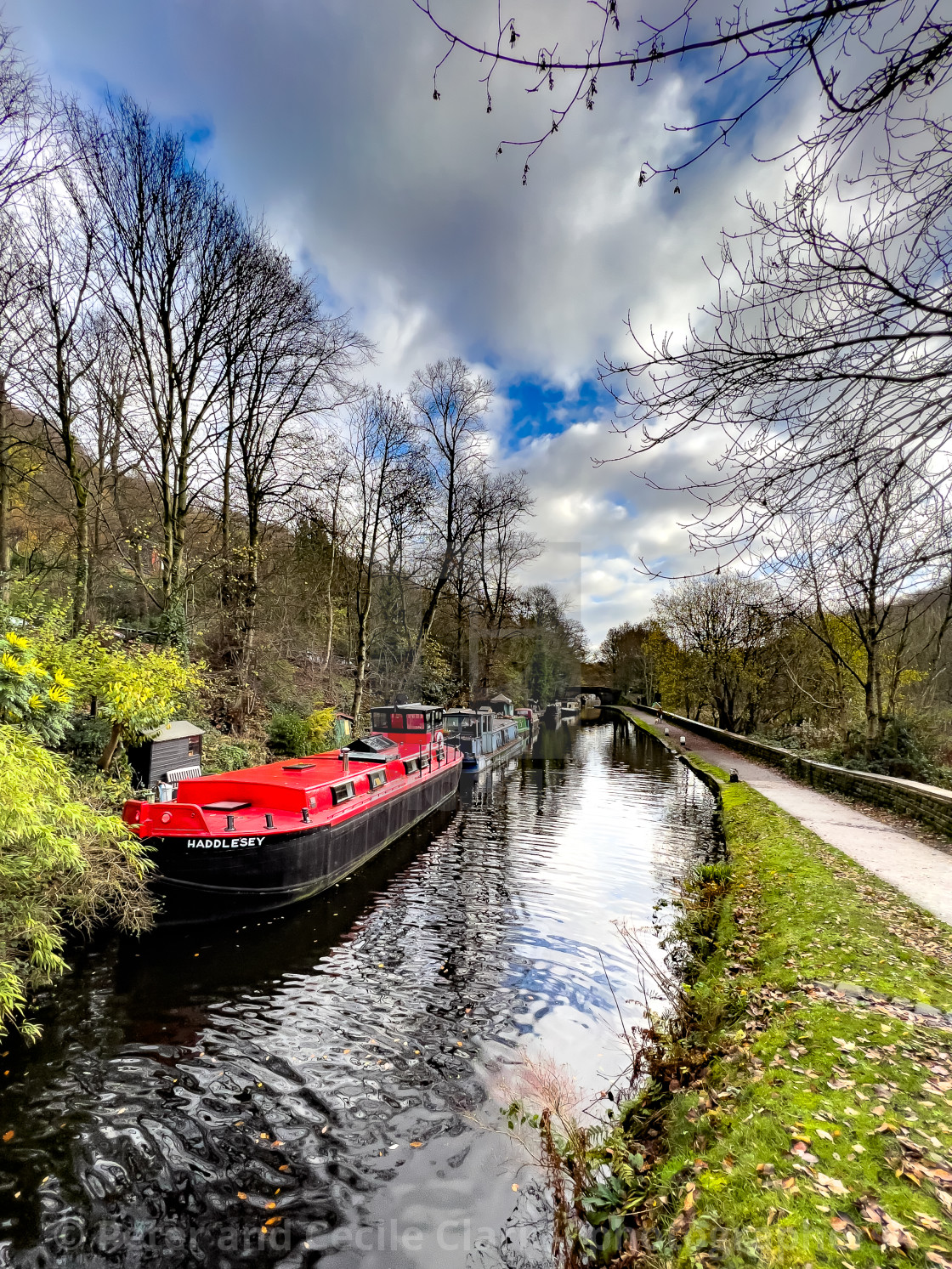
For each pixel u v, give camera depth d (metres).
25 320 12.77
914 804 12.02
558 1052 5.80
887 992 4.83
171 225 15.20
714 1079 4.27
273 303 17.47
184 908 8.34
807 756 19.88
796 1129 3.35
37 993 6.56
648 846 13.41
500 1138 4.62
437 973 7.42
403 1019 6.35
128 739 9.45
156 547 16.25
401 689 24.03
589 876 11.24
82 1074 5.30
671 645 40.03
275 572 24.81
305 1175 4.26
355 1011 6.48
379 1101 5.06
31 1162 4.32
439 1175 4.25
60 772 6.80
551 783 20.38
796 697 26.62
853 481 3.49
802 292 3.02
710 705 39.53
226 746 13.53
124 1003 6.52
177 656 10.73
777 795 16.00
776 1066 4.07
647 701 52.75
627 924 9.01
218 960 7.63
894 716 16.69
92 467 15.92
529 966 7.65
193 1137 4.60
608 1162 3.83
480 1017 6.40
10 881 6.14
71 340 13.51
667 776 23.05
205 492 18.27
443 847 13.20
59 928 6.77
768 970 5.78
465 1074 5.44
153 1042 5.83
